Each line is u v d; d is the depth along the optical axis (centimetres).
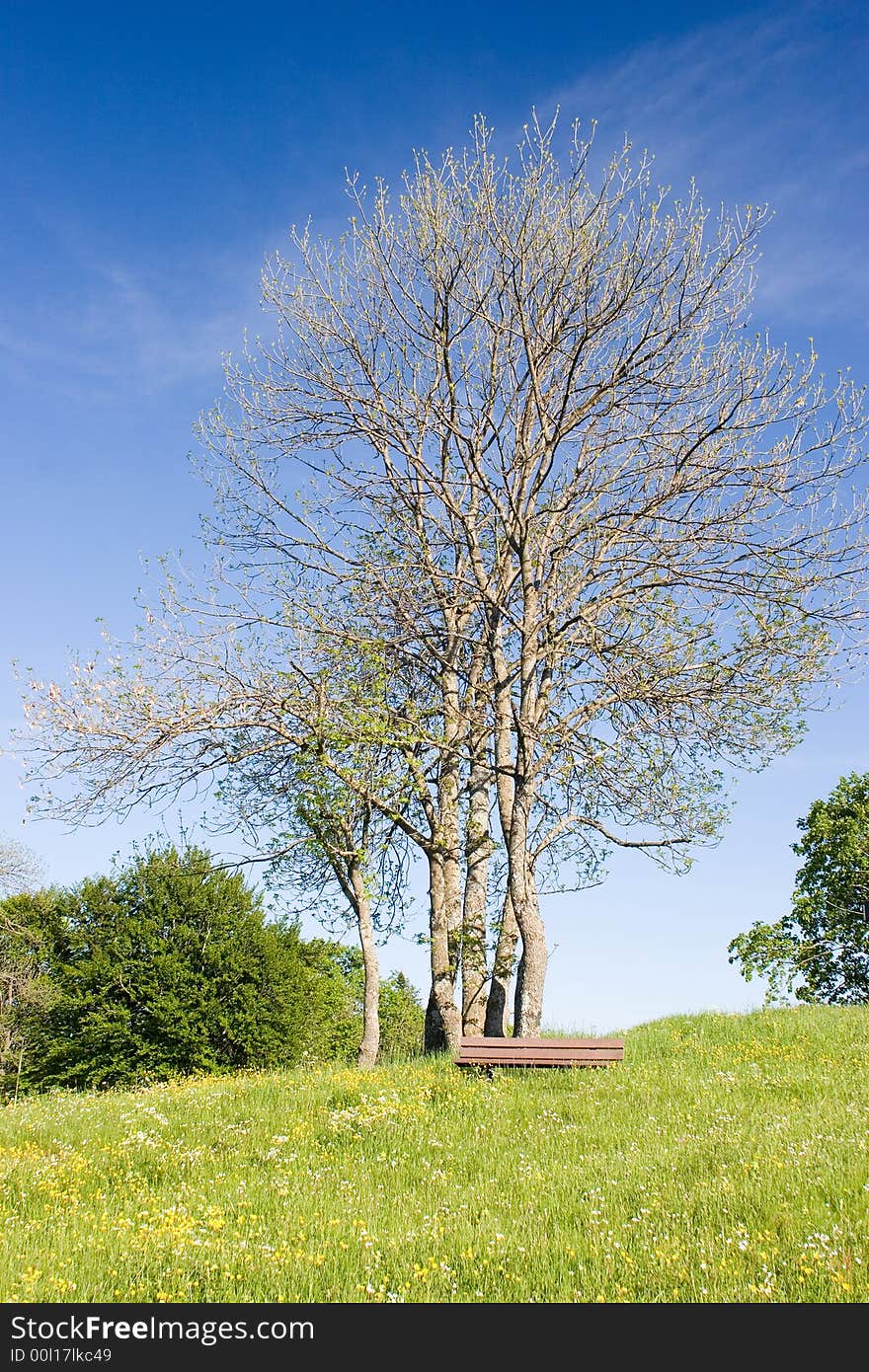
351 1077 1441
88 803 1631
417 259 1772
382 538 1881
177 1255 712
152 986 2811
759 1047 1509
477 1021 1756
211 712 1673
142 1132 1138
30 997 2964
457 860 1839
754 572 1673
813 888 3017
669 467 1708
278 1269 693
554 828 1716
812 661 1652
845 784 3095
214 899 2984
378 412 1848
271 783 1834
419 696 1925
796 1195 803
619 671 1706
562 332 1709
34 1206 866
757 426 1641
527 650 1748
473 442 1852
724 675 1692
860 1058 1386
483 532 1947
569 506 1808
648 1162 942
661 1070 1384
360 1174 966
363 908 1867
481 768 1864
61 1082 2833
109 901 3012
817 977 2880
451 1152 1030
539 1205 841
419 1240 761
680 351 1675
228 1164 1024
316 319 1812
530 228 1692
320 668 1748
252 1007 2862
